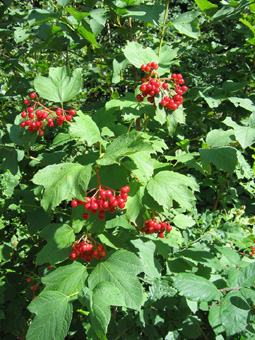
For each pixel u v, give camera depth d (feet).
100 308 4.80
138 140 5.41
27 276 10.23
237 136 7.53
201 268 7.56
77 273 5.82
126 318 7.59
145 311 7.17
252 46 13.30
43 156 8.32
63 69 6.95
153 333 7.25
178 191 5.80
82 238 6.50
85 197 5.45
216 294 5.60
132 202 6.03
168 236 7.98
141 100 6.93
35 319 5.09
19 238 12.82
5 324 9.09
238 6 9.26
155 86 6.44
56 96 6.77
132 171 6.26
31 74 12.97
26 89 10.17
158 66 7.36
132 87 10.10
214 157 7.14
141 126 9.45
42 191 8.32
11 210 10.92
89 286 5.50
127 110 6.87
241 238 8.63
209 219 9.29
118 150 5.44
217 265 7.07
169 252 7.63
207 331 8.76
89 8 9.12
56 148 9.23
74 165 5.70
